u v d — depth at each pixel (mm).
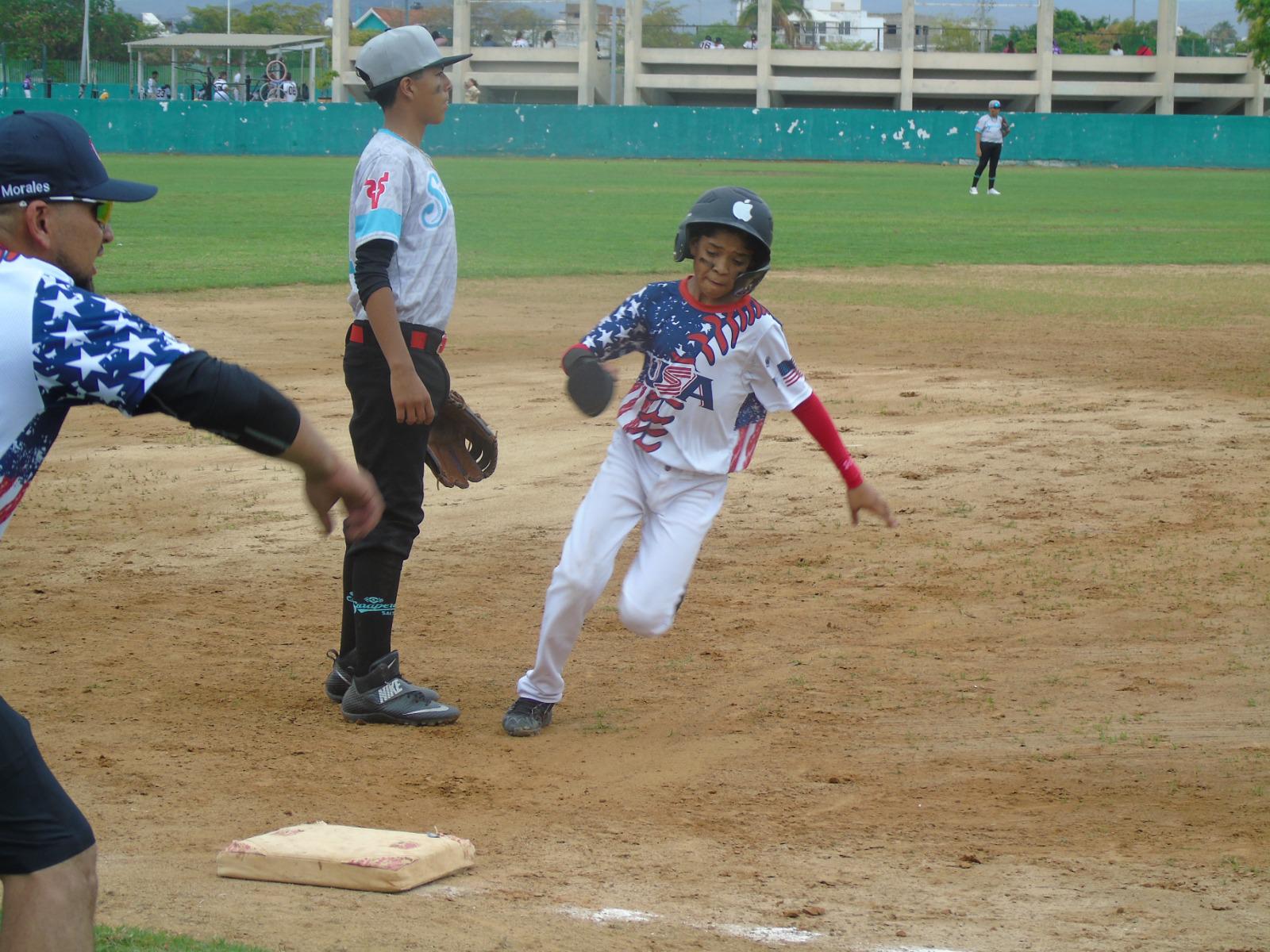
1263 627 20578
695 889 12586
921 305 56688
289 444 8461
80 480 29406
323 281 60562
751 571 23609
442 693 18469
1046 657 19516
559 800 14930
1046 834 13969
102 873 12648
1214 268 71250
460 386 38781
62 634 20438
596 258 71062
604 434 33281
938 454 31406
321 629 21062
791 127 194625
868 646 20094
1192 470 29828
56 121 8742
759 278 15570
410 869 12445
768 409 16156
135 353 8094
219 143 188125
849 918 11977
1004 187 140125
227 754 16109
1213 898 12445
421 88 16781
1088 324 51594
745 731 16984
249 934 11289
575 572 16203
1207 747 16297
